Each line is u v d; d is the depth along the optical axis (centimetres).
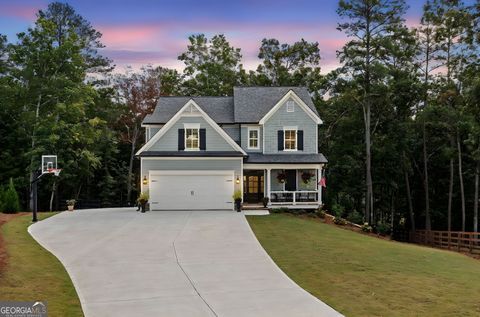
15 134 4206
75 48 4088
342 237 2306
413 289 1298
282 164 3306
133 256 1684
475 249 2873
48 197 4631
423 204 4519
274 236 2180
